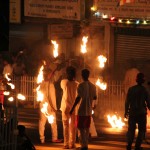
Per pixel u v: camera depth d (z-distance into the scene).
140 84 15.19
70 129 15.75
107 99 21.30
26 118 21.48
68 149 15.87
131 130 15.20
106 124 20.36
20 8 23.30
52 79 16.41
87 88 14.74
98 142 17.09
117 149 16.02
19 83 24.47
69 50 25.30
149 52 24.06
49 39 24.81
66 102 15.62
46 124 19.95
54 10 23.00
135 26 23.14
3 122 13.34
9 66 24.59
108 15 22.16
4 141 13.33
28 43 27.59
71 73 15.59
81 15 22.69
